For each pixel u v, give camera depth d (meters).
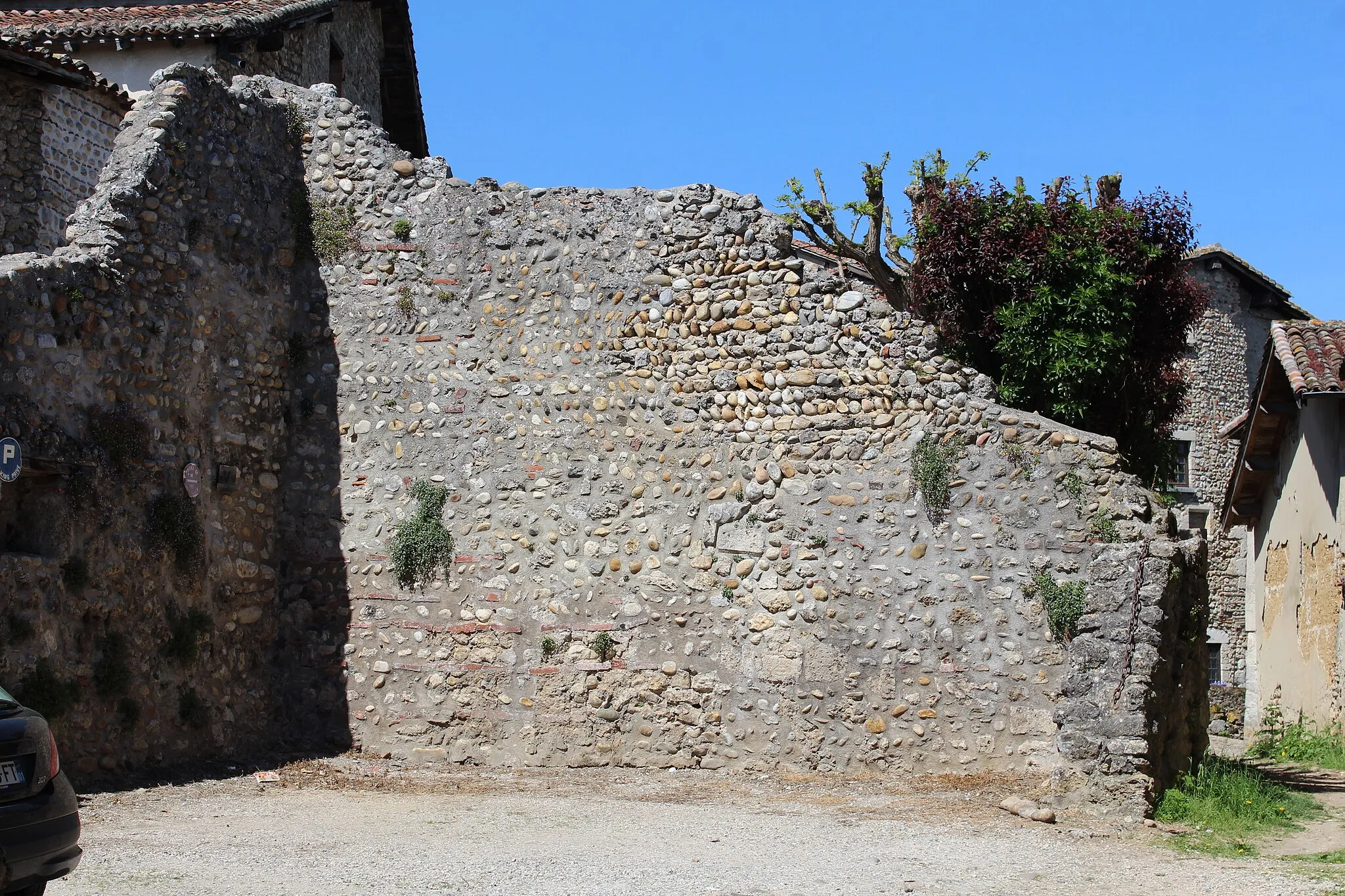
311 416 13.73
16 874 6.08
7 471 9.84
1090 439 12.41
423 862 8.18
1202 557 11.89
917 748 12.37
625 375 13.31
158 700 11.58
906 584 12.57
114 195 11.61
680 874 7.96
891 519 12.69
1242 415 30.38
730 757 12.66
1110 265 13.81
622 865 8.21
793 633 12.70
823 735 12.53
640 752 12.80
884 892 7.54
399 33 24.73
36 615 10.15
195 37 17.64
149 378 11.76
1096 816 10.03
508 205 13.79
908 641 12.50
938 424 12.71
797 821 10.07
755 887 7.62
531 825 9.74
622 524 13.12
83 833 8.73
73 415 10.85
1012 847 8.98
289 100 14.09
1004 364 13.97
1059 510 12.35
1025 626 12.29
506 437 13.44
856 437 12.86
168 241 12.15
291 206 13.95
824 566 12.73
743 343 13.17
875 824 9.91
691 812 10.50
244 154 13.35
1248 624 22.41
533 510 13.29
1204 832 9.77
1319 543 17.73
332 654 13.37
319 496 13.62
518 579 13.20
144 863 7.79
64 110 16.28
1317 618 17.78
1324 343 17.17
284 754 12.97
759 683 12.70
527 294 13.62
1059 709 10.65
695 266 13.34
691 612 12.91
